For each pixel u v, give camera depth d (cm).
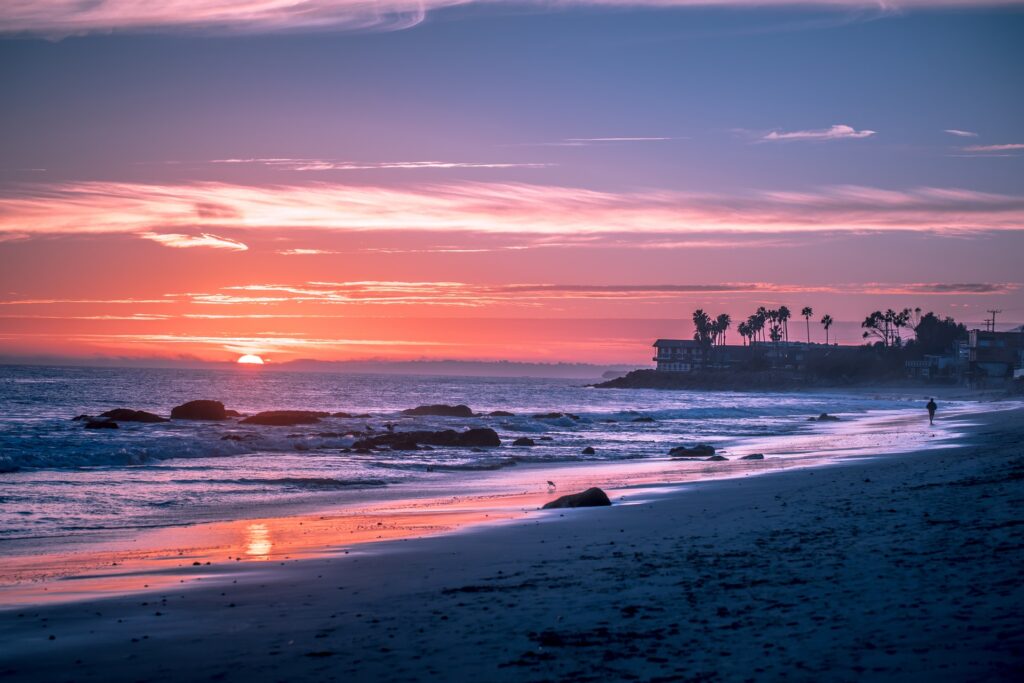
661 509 1955
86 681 789
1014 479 1941
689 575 1120
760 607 920
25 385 13712
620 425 7188
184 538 1781
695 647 795
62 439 4194
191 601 1138
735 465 3475
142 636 954
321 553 1524
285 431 5403
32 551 1634
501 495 2628
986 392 14188
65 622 1036
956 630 779
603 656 786
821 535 1360
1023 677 652
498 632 890
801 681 684
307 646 877
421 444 4831
